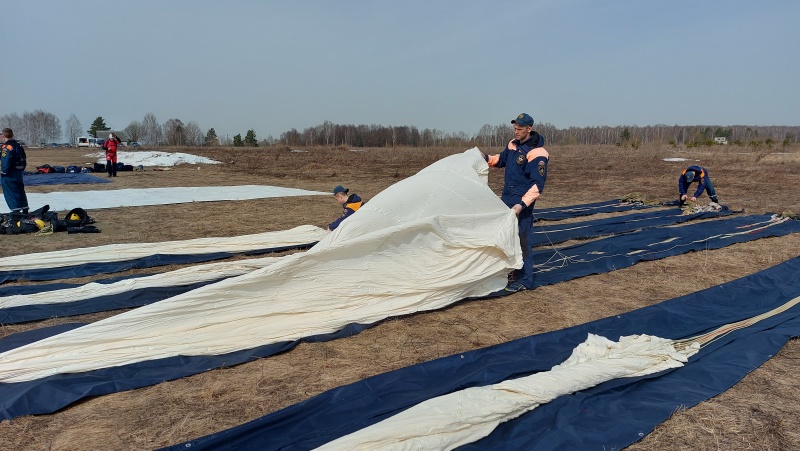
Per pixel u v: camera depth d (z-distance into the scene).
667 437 3.46
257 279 5.18
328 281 5.50
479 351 4.71
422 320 5.72
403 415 3.36
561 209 13.86
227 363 4.59
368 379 4.14
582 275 7.52
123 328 4.68
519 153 6.84
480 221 6.33
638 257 8.44
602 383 4.09
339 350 4.94
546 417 3.62
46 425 3.66
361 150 54.97
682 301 6.23
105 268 7.55
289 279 5.35
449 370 4.39
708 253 9.00
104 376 4.29
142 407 3.90
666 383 4.22
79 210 10.67
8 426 3.62
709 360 4.66
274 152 47.62
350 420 3.63
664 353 4.58
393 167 30.19
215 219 11.94
